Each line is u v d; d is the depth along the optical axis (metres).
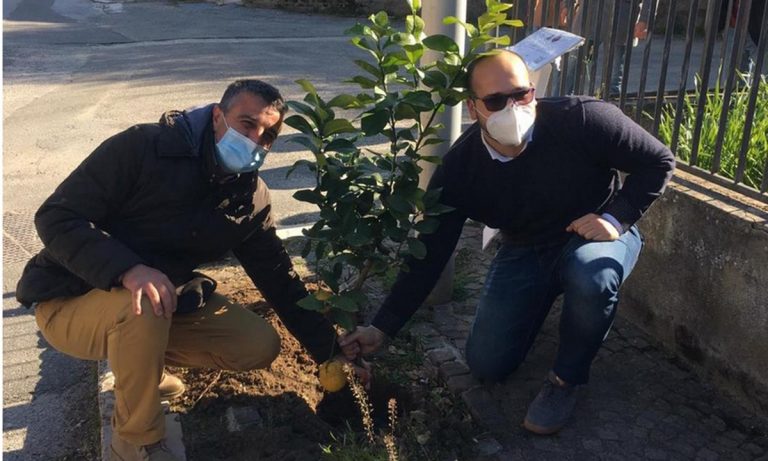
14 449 3.03
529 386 3.12
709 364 3.10
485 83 2.61
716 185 3.21
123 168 2.52
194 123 2.58
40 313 2.70
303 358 3.32
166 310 2.46
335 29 13.30
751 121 3.05
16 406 3.29
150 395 2.50
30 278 2.64
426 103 2.62
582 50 3.92
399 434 2.82
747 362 2.92
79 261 2.45
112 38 12.27
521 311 2.96
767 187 3.02
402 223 2.73
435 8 3.35
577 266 2.71
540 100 2.81
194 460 2.69
